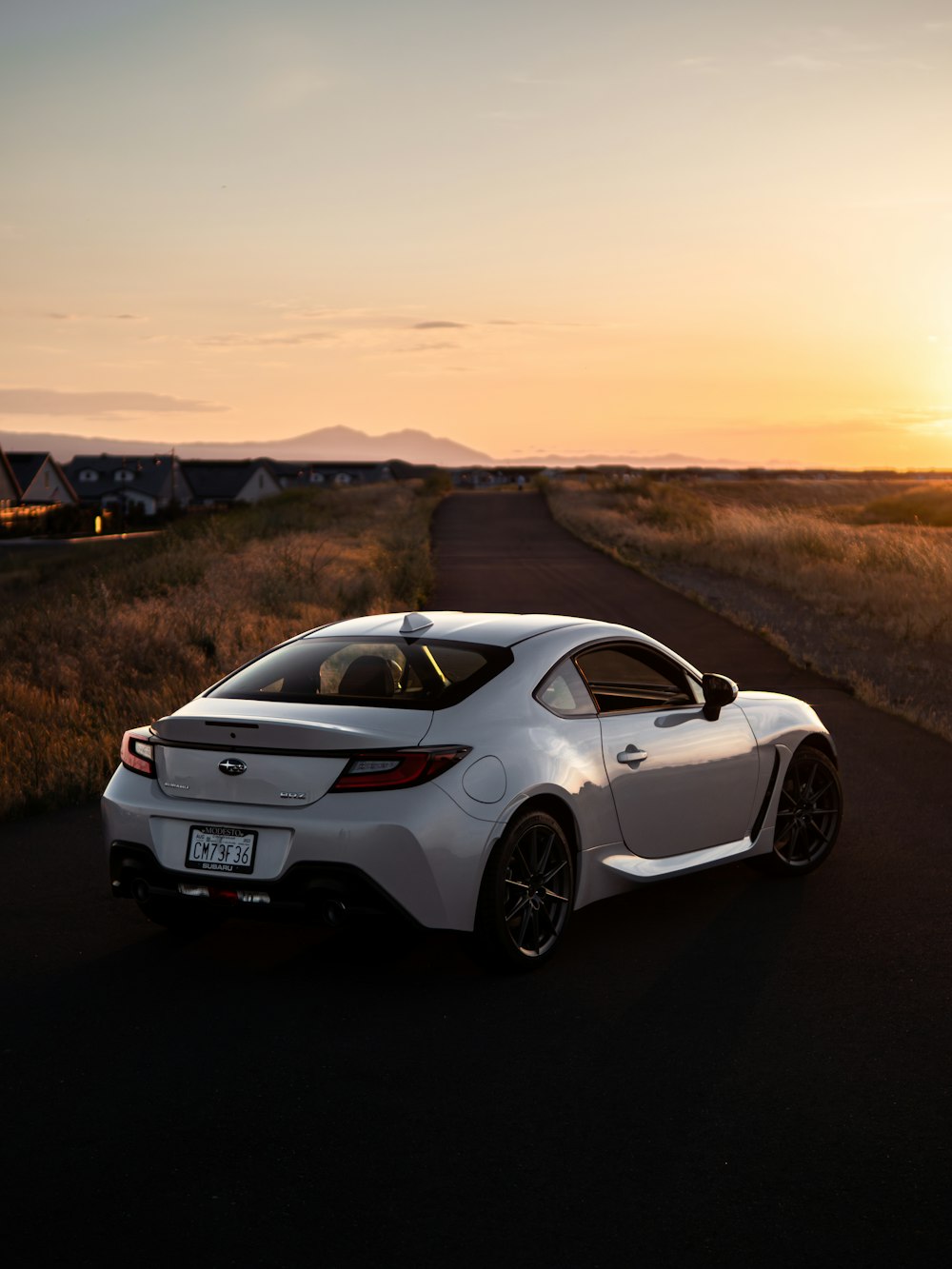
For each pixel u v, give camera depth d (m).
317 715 5.11
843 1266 3.03
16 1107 3.92
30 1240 3.14
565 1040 4.49
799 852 6.83
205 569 22.23
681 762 5.98
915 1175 3.49
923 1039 4.49
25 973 5.20
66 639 14.11
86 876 6.70
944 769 9.48
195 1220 3.24
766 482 108.75
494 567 29.91
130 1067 4.23
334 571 23.61
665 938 5.70
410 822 4.77
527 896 5.19
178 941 5.64
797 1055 4.35
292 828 4.82
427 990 5.01
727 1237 3.16
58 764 9.02
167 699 11.16
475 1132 3.75
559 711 5.52
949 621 17.78
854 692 13.09
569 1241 3.14
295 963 5.34
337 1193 3.38
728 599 22.47
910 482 107.25
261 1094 4.02
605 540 40.44
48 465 100.00
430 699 5.18
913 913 6.04
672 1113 3.89
